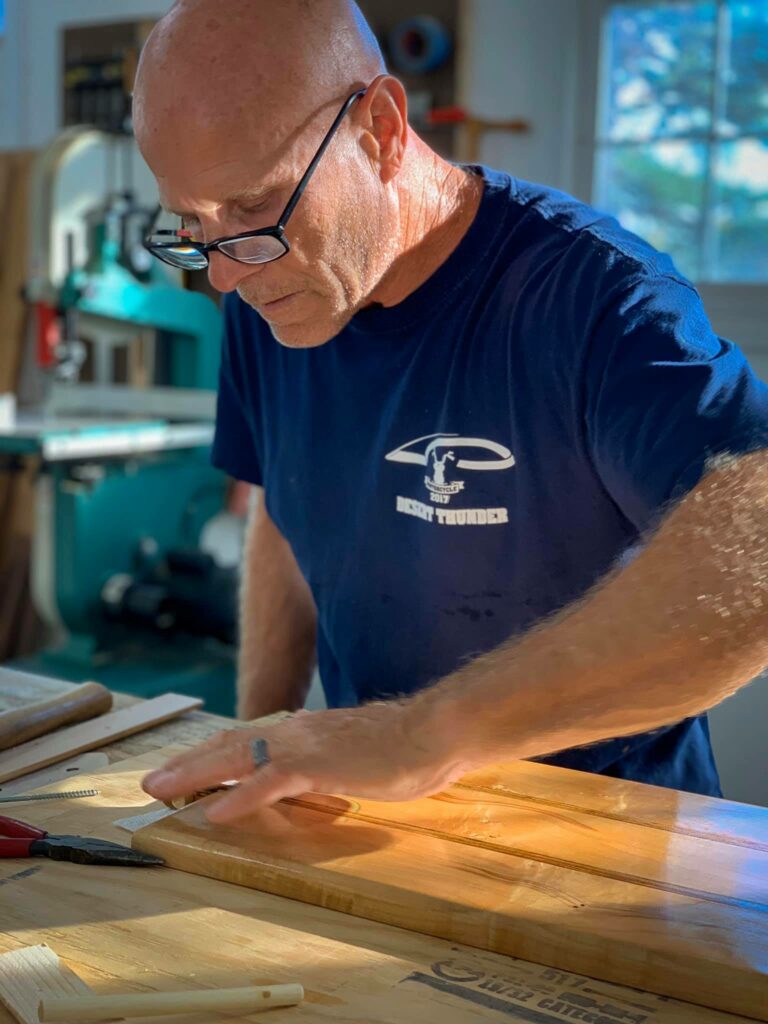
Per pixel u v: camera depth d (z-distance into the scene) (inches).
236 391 57.2
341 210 40.4
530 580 46.6
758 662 32.8
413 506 48.2
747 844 36.0
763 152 121.4
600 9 125.6
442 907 32.1
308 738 38.3
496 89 133.6
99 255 120.0
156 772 40.1
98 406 139.9
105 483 123.6
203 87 37.0
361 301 44.1
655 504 35.4
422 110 136.3
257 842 35.9
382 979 29.8
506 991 29.5
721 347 37.9
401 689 50.9
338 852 35.3
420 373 47.1
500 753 35.9
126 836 38.3
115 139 121.0
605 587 36.3
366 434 49.5
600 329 40.1
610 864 34.5
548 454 44.3
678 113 124.9
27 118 169.8
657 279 40.7
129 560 128.6
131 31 157.8
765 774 96.2
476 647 48.6
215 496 140.3
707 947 29.8
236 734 40.4
